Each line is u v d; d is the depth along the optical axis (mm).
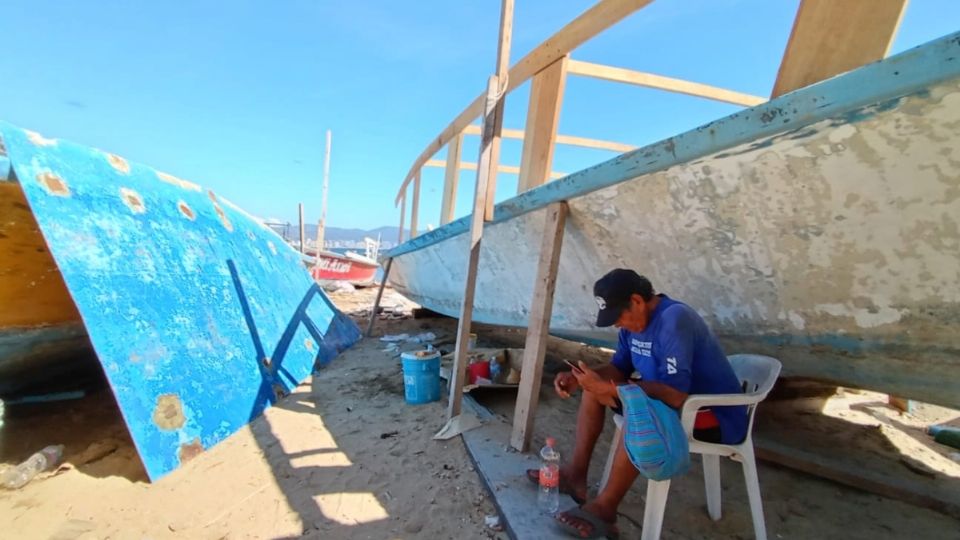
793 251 1795
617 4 2178
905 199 1427
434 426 3074
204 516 2051
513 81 3098
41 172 2463
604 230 2393
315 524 2008
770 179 1638
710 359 1822
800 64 1628
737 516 2129
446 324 7535
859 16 1495
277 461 2555
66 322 3105
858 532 2033
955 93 1162
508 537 1917
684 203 1938
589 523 1810
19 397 3264
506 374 4078
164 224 3268
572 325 3203
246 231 4688
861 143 1383
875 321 1811
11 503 2100
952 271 1497
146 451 2318
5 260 2633
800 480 2510
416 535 1942
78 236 2480
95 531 1916
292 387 3801
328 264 14172
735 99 4008
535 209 2668
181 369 2738
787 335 2146
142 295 2711
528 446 2617
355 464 2545
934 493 2262
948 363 1744
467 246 3939
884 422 3381
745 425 1804
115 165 3123
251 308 3834
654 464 1568
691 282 2262
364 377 4262
